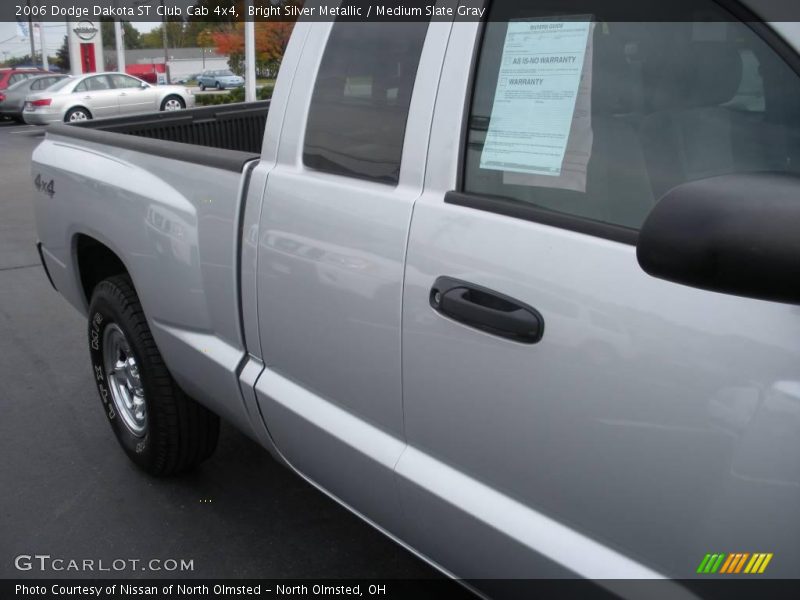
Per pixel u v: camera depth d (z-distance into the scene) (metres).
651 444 1.34
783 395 1.17
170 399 2.92
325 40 2.11
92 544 2.83
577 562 1.50
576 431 1.45
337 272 1.94
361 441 1.97
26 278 6.26
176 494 3.13
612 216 1.50
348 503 2.21
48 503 3.09
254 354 2.34
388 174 1.87
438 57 1.80
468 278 1.62
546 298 1.48
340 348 1.97
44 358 4.57
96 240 3.10
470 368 1.63
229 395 2.47
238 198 2.26
